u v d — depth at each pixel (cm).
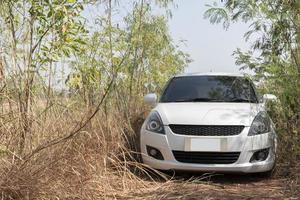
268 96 702
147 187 585
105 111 654
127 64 805
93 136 581
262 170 632
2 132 494
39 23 505
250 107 672
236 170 617
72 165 512
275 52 706
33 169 469
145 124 664
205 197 539
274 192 570
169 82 781
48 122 527
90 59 633
